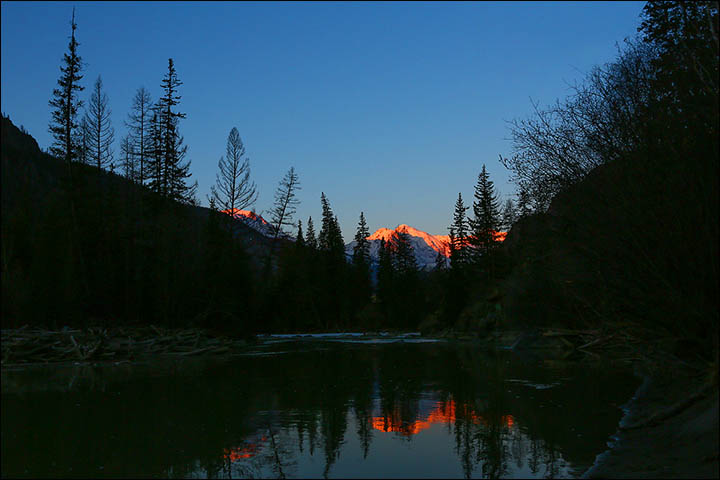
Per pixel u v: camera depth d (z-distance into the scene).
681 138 8.92
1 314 32.81
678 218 8.85
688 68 8.88
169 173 51.59
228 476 7.35
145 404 13.05
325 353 32.00
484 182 73.75
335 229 95.19
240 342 41.56
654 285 9.92
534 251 23.97
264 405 12.95
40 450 8.70
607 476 7.02
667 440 8.39
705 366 10.73
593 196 11.16
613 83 11.70
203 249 45.09
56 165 45.91
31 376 19.25
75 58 41.25
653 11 11.18
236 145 50.53
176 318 41.03
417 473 7.47
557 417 11.32
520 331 39.78
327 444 9.15
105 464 7.89
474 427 10.46
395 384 16.88
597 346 26.22
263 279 55.19
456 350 34.88
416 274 98.56
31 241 41.22
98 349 25.83
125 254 41.78
